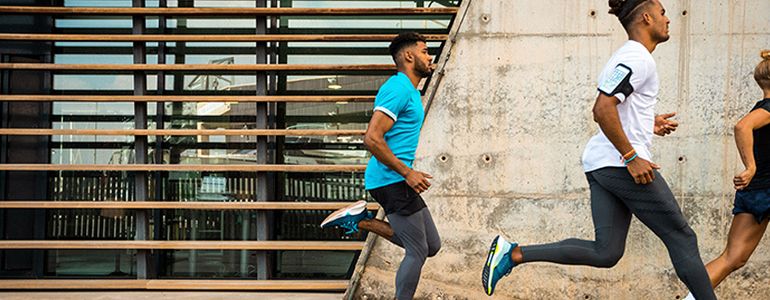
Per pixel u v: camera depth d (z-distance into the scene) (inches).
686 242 149.3
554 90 196.4
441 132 196.5
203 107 233.6
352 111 233.1
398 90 153.9
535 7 197.0
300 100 215.2
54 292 205.6
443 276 194.9
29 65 216.7
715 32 196.4
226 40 219.3
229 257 227.9
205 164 230.4
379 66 217.6
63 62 232.8
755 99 195.6
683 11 197.0
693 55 196.4
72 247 207.8
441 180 196.1
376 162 160.6
